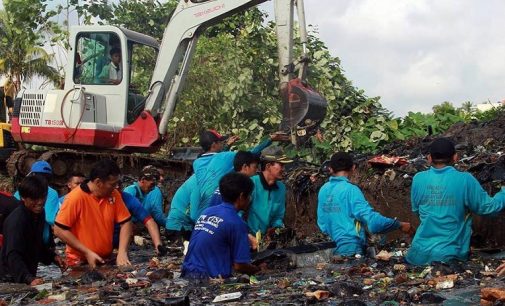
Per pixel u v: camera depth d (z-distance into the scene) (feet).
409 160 33.76
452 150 20.95
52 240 23.08
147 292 18.62
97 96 47.24
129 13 66.28
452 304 15.07
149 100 47.32
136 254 29.22
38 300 18.28
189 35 47.32
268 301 16.35
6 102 59.72
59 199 26.76
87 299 17.81
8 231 20.93
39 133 47.65
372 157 36.35
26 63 96.27
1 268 21.11
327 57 60.64
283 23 41.57
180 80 47.47
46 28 65.57
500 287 16.78
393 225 22.16
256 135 57.93
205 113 63.26
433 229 20.75
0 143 54.65
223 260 19.93
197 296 17.54
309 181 34.81
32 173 25.86
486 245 25.12
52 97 47.65
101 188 23.06
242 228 19.99
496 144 34.55
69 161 48.06
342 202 23.29
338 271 20.48
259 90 62.03
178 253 28.12
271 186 25.68
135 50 49.67
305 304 15.76
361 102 57.57
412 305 15.15
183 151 52.26
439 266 19.35
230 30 66.23
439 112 54.39
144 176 31.94
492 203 20.42
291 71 41.09
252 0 45.60
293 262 22.25
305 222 34.71
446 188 20.58
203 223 20.20
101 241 23.35
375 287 17.53
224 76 61.98
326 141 48.26
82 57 47.67
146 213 25.89
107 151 48.06
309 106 38.37
